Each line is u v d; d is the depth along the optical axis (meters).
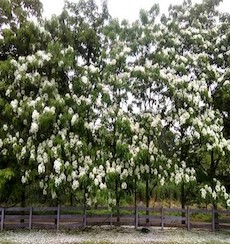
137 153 14.77
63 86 15.95
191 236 14.76
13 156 14.77
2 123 15.01
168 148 16.64
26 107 14.17
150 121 15.70
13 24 17.00
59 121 14.66
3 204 17.00
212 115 15.88
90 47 17.25
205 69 16.58
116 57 15.84
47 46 15.74
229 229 16.70
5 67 14.65
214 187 15.99
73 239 13.38
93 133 15.61
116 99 15.86
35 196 16.89
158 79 15.57
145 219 16.55
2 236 13.34
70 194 16.08
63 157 14.56
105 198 14.09
